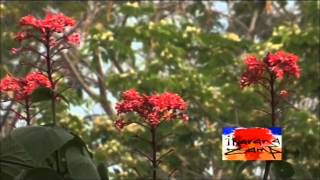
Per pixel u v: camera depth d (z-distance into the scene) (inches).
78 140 157.6
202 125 492.1
